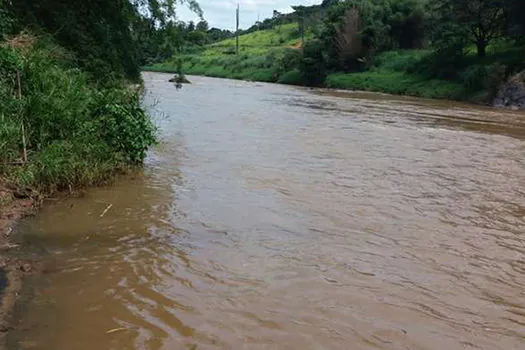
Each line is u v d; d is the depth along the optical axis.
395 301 5.32
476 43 41.03
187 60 86.94
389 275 5.95
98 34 18.39
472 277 6.01
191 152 12.61
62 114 9.54
